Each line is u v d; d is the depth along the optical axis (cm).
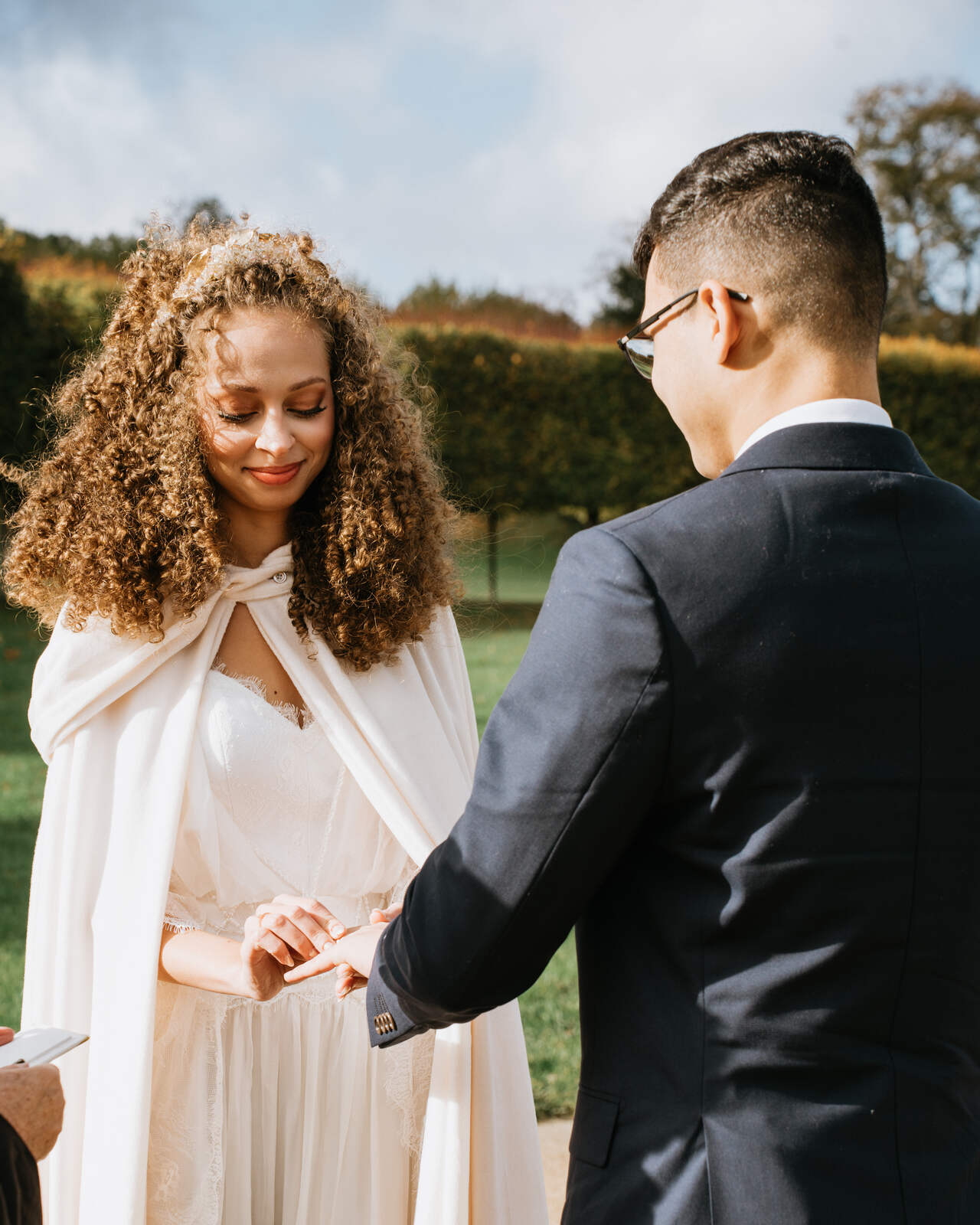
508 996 122
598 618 116
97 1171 159
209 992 175
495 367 1416
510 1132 187
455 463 1412
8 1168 120
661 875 119
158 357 181
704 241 127
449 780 186
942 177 3067
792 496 118
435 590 196
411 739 184
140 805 169
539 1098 327
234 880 179
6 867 487
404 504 190
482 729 709
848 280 123
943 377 1556
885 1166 109
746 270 124
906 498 121
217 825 176
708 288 125
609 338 1581
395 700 186
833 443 121
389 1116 181
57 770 175
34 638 1046
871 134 3133
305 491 192
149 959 162
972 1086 117
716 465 135
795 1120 110
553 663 118
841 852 110
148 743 173
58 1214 170
